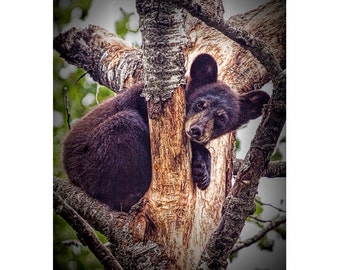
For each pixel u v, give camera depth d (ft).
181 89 29.60
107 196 29.78
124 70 29.63
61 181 29.89
